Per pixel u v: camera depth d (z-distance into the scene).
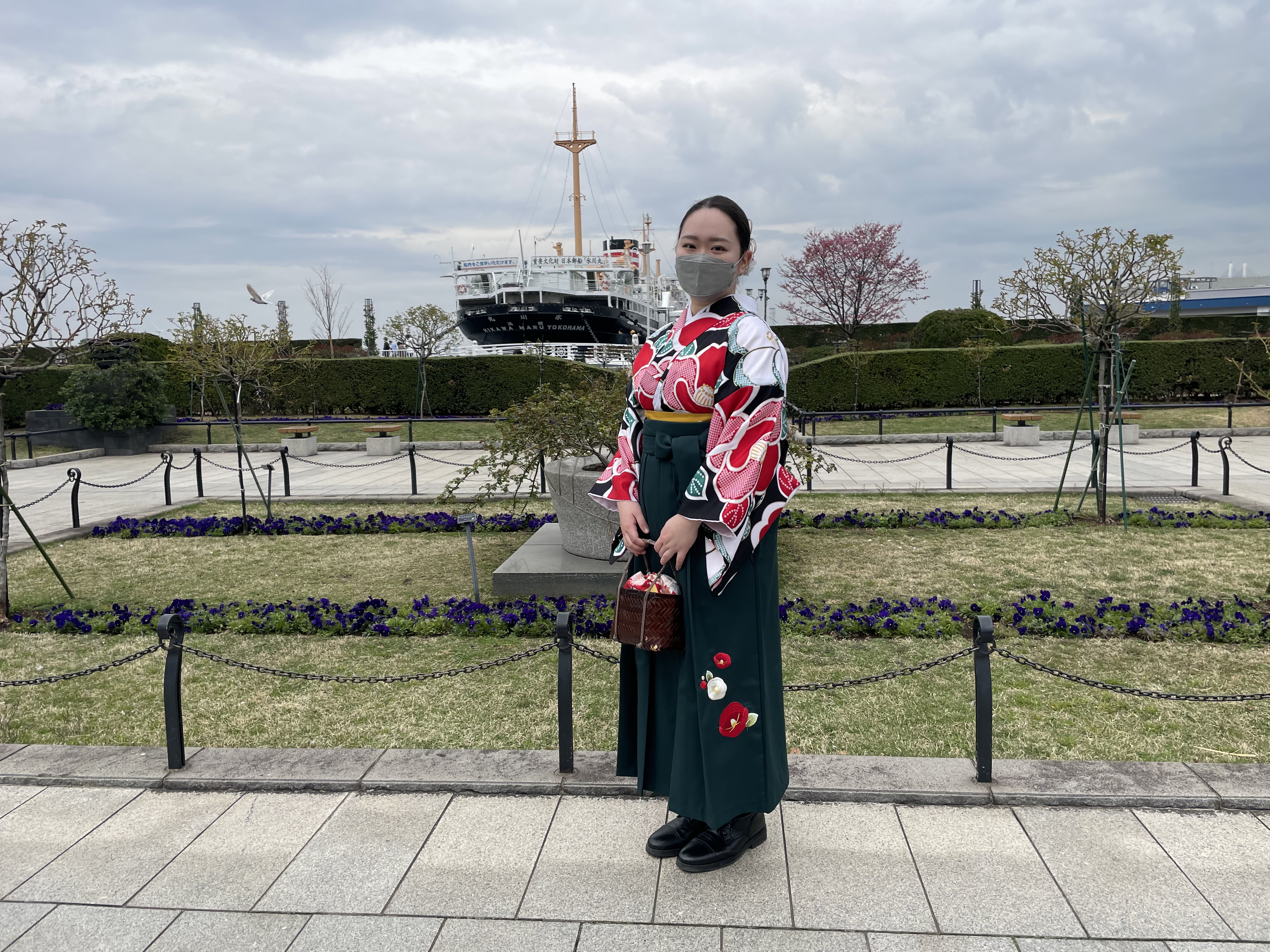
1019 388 22.27
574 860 2.73
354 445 18.72
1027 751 3.58
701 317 2.36
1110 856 2.69
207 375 18.22
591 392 6.64
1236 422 18.56
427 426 21.44
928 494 10.63
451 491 6.82
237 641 5.35
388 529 8.95
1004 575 6.64
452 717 4.11
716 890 2.54
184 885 2.64
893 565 7.03
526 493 11.16
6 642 5.43
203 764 3.44
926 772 3.21
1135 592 6.08
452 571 7.21
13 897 2.59
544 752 3.49
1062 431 17.52
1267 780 3.08
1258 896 2.46
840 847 2.77
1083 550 7.38
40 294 5.57
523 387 23.00
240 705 4.32
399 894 2.57
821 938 2.31
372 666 4.86
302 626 5.51
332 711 4.22
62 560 7.83
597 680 4.57
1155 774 3.15
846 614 5.40
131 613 5.95
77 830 3.00
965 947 2.26
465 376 23.16
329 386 23.56
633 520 2.39
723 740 2.38
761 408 2.23
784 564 7.14
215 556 7.98
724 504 2.18
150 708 4.29
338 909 2.50
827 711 4.05
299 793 3.25
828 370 22.94
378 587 6.76
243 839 2.92
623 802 3.11
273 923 2.44
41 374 22.02
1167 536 7.87
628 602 2.40
